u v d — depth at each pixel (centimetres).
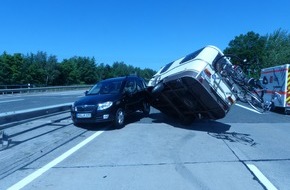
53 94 3152
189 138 845
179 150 709
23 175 546
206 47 916
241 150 707
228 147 737
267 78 1568
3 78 7281
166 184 494
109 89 1097
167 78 946
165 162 613
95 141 812
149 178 523
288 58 4762
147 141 807
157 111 1445
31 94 3225
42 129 947
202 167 578
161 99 1051
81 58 10206
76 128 975
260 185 485
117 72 11419
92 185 496
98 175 542
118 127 998
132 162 616
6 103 1930
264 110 926
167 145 760
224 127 1019
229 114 1341
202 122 1120
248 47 6825
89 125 1049
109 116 967
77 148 736
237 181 503
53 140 791
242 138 844
